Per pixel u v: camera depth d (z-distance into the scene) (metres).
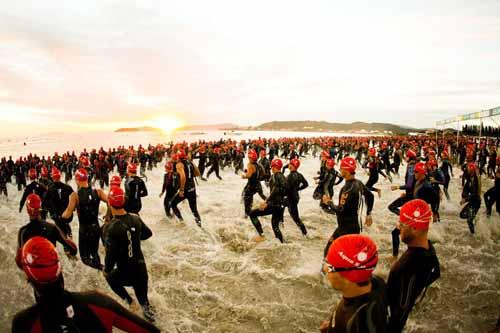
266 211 5.55
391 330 2.21
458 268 4.61
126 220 3.25
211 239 5.96
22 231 3.29
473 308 3.64
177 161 6.73
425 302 3.76
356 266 1.43
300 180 5.72
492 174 13.93
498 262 4.81
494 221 6.66
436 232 6.06
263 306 3.77
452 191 10.42
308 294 4.00
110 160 18.56
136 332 1.76
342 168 4.07
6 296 4.19
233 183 12.98
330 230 6.44
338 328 1.51
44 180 6.97
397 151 14.62
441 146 24.73
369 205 4.29
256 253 5.25
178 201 6.71
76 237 6.49
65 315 1.52
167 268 4.76
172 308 3.75
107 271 3.18
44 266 1.44
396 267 2.24
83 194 4.34
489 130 24.78
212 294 4.04
